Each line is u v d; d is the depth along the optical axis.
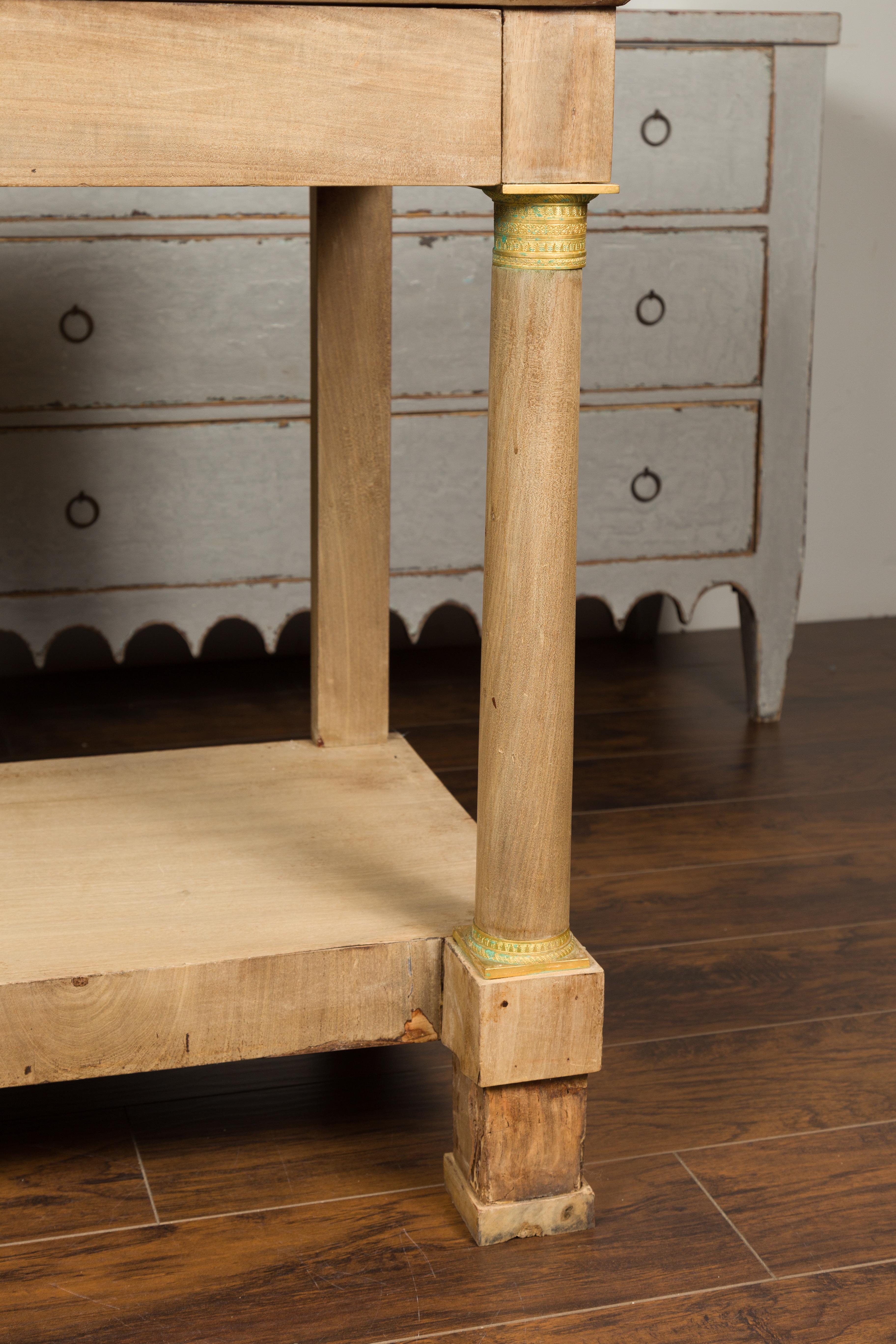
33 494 2.16
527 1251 1.19
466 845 1.42
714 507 2.36
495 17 1.00
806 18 2.18
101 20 0.96
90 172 0.98
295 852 1.39
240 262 2.15
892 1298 1.15
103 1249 1.18
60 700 2.50
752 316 2.30
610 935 1.73
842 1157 1.32
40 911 1.26
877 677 2.68
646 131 2.19
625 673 2.69
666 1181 1.29
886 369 2.95
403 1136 1.35
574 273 1.05
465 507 2.31
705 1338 1.10
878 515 2.99
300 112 1.00
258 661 2.74
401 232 2.18
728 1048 1.50
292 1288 1.14
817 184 2.27
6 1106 1.38
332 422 1.56
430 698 2.54
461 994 1.18
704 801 2.12
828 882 1.87
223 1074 1.44
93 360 2.13
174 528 2.23
